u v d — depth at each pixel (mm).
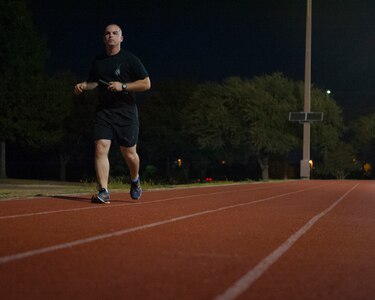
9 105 27594
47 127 30141
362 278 3162
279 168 48219
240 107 38938
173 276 3047
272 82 40031
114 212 6484
